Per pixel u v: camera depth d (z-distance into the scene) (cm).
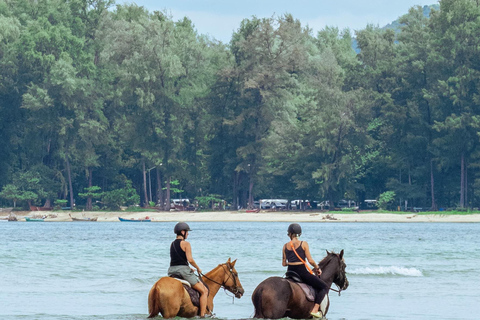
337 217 10669
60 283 2566
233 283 1584
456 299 2172
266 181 12012
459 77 11331
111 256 3838
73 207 11875
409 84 12038
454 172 11925
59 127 11750
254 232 7019
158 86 11938
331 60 11950
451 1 11638
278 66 11819
